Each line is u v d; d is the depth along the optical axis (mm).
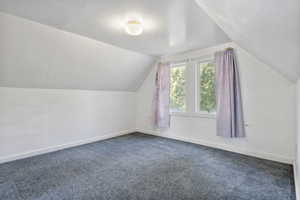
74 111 3143
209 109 3107
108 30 2254
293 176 1927
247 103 2596
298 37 765
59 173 2000
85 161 2373
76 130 3172
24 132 2521
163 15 1809
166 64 3598
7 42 1971
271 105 2393
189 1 1535
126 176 1936
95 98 3484
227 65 2689
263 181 1821
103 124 3639
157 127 3928
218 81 2809
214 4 1063
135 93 4355
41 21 1982
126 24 1996
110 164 2271
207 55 3041
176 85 3592
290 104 2246
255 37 1205
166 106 3602
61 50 2428
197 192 1622
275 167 2164
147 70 3951
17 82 2395
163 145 3141
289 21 671
